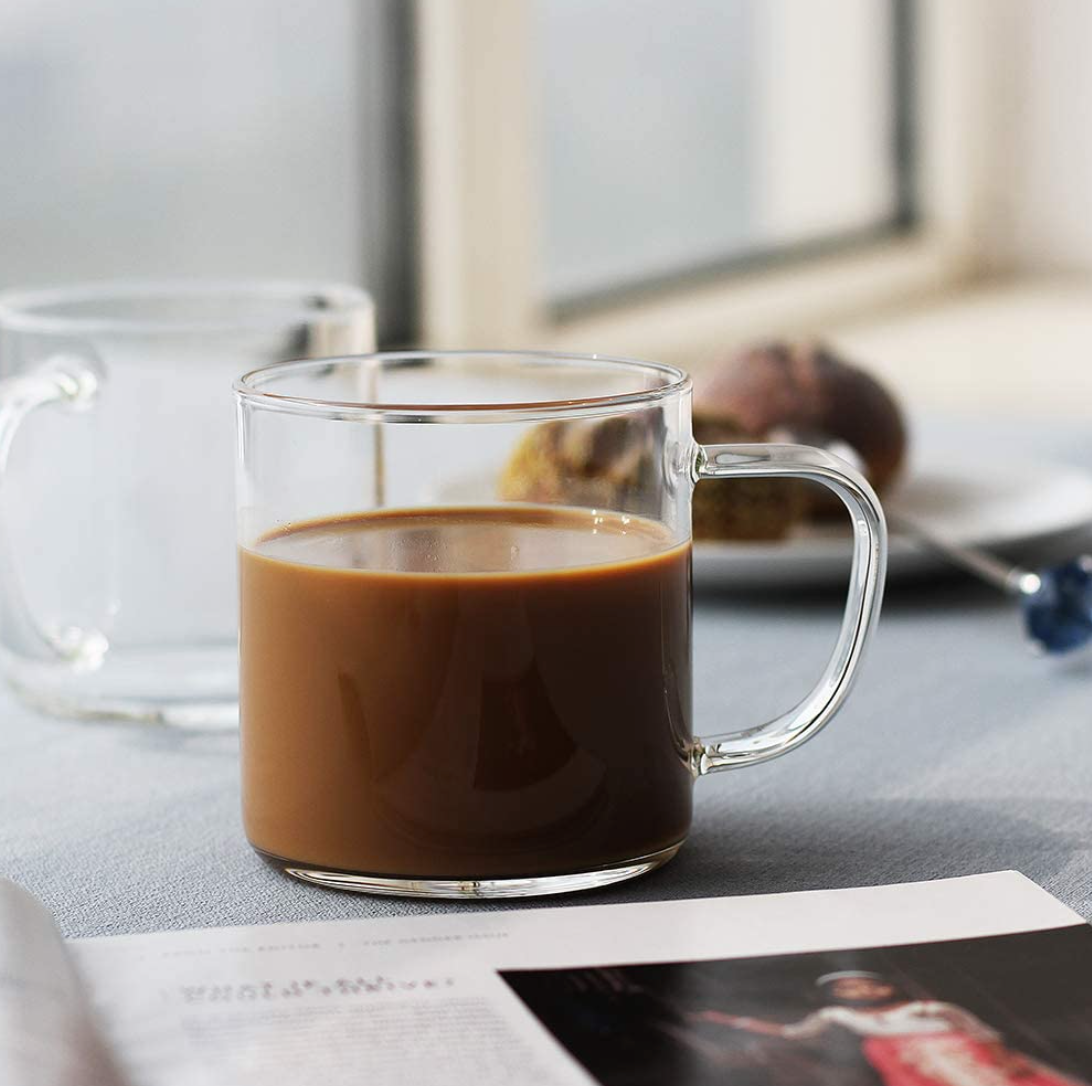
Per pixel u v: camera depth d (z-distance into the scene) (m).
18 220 1.78
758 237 2.88
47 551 0.69
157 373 0.69
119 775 0.67
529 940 0.57
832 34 2.96
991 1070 0.52
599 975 0.55
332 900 0.60
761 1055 0.53
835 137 3.02
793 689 0.73
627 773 0.59
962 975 0.55
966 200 3.32
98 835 0.63
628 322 2.56
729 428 0.84
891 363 2.53
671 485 0.60
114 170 1.88
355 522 0.59
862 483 0.61
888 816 0.64
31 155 1.78
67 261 1.84
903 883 0.60
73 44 1.80
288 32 2.04
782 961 0.56
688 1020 0.54
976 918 0.58
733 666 0.75
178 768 0.68
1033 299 3.15
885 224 3.19
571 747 0.59
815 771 0.67
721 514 0.82
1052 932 0.57
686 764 0.61
